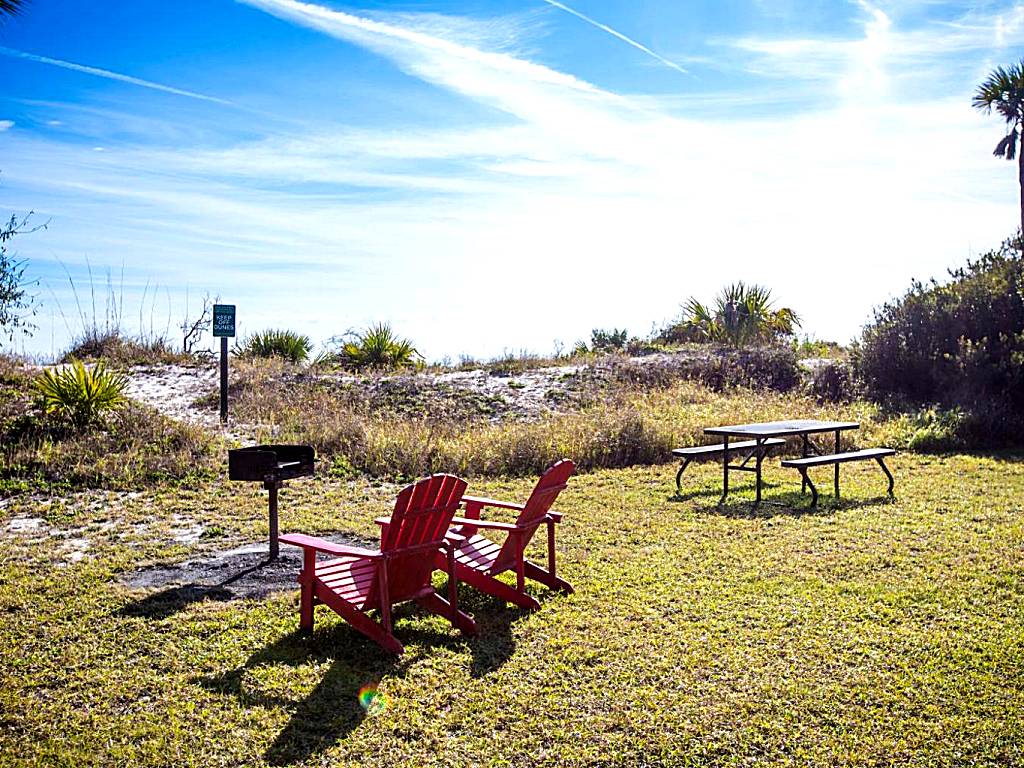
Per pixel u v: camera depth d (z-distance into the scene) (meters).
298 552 7.38
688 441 12.53
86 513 8.77
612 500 9.42
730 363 18.94
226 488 9.98
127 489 9.83
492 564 5.88
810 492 9.79
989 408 14.20
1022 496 9.30
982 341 15.61
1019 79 26.50
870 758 3.74
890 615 5.47
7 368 14.94
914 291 17.61
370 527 8.30
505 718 4.13
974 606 5.63
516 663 4.79
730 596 5.92
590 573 6.57
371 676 4.64
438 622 5.49
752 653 4.86
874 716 4.10
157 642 5.16
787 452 12.50
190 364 18.44
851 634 5.14
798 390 17.59
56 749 3.86
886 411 15.38
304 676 4.64
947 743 3.84
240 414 14.46
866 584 6.12
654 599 5.88
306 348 20.62
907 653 4.84
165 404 15.23
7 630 5.37
